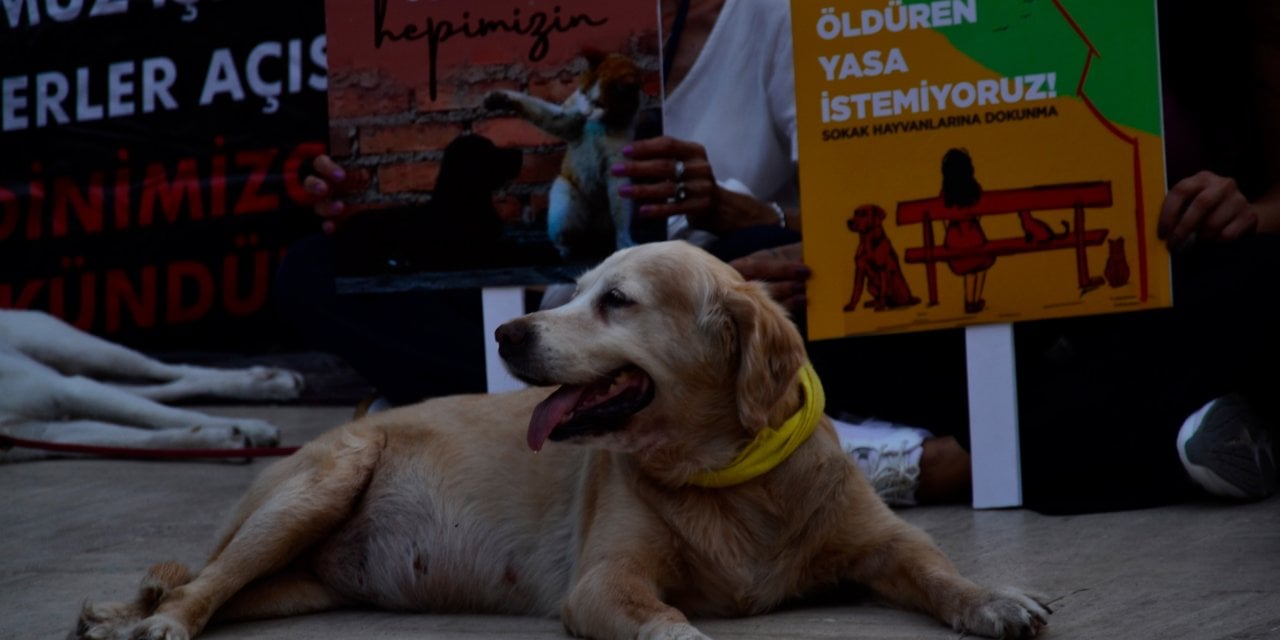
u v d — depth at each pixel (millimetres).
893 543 3152
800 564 3180
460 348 4660
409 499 3611
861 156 4094
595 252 4152
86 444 5781
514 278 4180
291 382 6469
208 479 5332
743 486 3178
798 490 3170
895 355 4520
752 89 5168
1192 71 5043
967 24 4043
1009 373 4141
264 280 6434
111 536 4371
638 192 4105
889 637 2891
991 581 3340
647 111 4133
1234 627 2791
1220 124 5020
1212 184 4043
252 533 3389
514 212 4176
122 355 6305
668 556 3152
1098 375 4195
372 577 3627
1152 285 4055
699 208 4324
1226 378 4141
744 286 3256
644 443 3191
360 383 6504
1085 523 3949
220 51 6332
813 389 3258
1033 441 4223
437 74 4172
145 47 6352
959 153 4070
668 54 5137
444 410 3803
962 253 4094
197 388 6387
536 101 4141
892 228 4102
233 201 6391
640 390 3264
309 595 3580
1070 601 3100
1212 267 4246
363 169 4223
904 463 4301
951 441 4352
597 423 3201
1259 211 4352
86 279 6430
